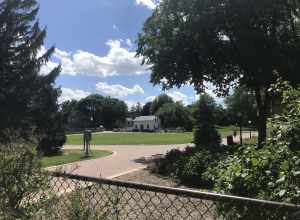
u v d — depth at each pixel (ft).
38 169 13.62
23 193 13.05
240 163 16.15
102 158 81.20
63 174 14.71
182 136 226.17
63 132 117.39
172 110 449.06
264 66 87.20
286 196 13.80
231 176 15.80
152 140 175.94
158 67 92.43
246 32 86.48
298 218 10.66
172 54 90.63
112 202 13.84
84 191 14.07
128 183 13.15
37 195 13.23
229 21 88.38
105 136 242.17
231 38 89.61
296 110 16.53
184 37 89.35
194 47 90.07
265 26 88.53
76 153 99.76
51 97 120.06
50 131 106.32
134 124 505.25
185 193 11.93
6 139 14.98
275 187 14.56
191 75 95.35
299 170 14.15
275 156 15.37
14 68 114.52
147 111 608.19
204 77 96.17
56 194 13.65
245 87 100.42
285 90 18.70
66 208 12.80
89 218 12.57
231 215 12.97
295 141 15.61
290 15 88.63
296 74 86.33
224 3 86.48
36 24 119.14
